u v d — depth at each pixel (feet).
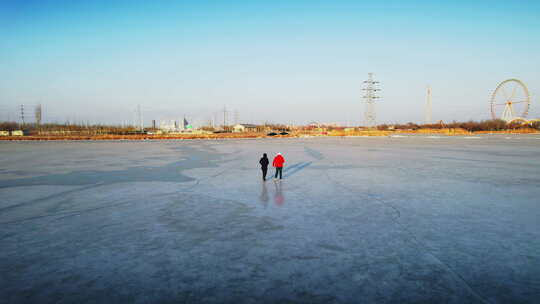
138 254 17.74
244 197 32.35
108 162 65.82
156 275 15.21
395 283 14.21
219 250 18.22
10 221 24.22
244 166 58.70
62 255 17.66
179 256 17.43
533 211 26.27
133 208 28.04
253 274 15.23
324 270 15.58
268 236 20.53
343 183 40.40
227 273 15.35
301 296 13.24
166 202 30.27
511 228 21.80
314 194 33.65
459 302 12.62
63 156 80.23
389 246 18.63
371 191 35.06
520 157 71.72
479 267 15.74
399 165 59.06
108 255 17.62
